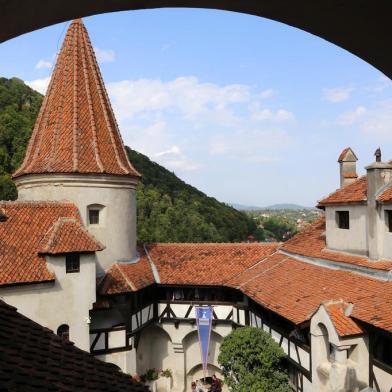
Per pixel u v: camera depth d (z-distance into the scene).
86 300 22.62
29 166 25.55
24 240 22.20
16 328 8.22
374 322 14.88
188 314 28.84
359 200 20.72
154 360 30.28
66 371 7.14
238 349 20.48
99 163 25.56
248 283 25.73
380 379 15.05
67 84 27.08
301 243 27.47
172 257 30.45
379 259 19.38
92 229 25.50
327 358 17.17
